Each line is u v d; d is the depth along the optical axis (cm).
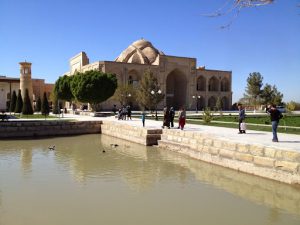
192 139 1533
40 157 1545
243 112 1659
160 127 2072
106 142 2092
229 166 1255
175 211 814
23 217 768
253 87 6072
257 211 817
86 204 861
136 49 6506
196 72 6600
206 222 744
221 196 938
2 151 1728
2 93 6188
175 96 6806
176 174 1201
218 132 1697
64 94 4612
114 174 1198
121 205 855
